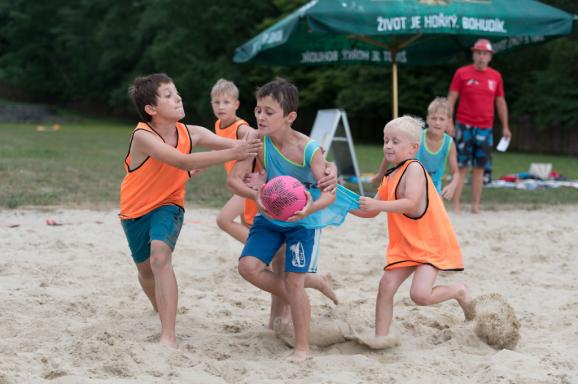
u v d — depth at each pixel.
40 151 29.80
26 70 84.50
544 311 7.87
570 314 7.69
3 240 11.00
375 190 18.97
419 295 6.55
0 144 34.62
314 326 6.75
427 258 6.70
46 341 6.55
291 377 5.74
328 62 21.41
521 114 46.75
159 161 6.56
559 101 42.59
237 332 7.11
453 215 14.88
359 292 8.80
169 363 5.91
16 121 71.56
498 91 15.68
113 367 5.66
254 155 6.37
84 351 5.94
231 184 6.51
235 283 9.14
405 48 21.88
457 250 6.95
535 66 47.53
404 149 6.83
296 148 6.43
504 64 48.00
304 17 16.09
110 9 77.19
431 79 48.75
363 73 50.41
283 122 6.32
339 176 19.98
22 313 7.46
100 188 17.73
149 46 71.88
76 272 9.27
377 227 13.23
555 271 9.94
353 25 15.97
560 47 41.50
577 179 23.95
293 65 21.42
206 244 11.25
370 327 7.18
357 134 57.75
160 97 6.54
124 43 75.69
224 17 63.06
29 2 83.44
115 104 76.38
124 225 6.92
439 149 11.12
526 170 27.73
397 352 6.52
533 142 46.41
